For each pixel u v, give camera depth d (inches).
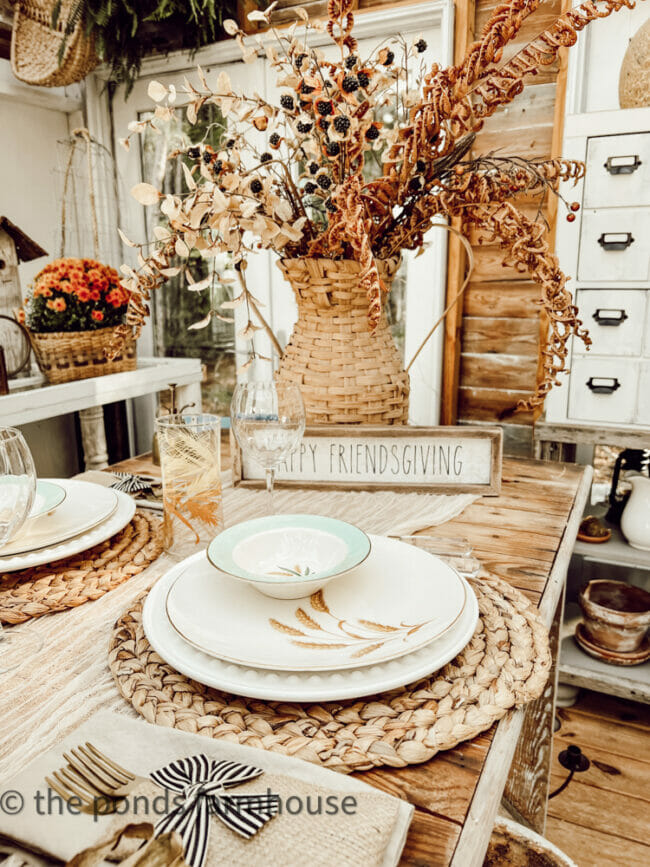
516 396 83.5
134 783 14.5
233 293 98.7
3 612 24.7
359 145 35.5
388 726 17.9
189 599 23.1
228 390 103.0
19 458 24.9
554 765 63.1
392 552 27.8
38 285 73.7
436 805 15.8
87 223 98.7
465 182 37.9
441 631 20.4
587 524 71.7
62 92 94.2
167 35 86.8
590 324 67.2
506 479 46.3
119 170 101.2
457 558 29.3
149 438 108.6
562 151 66.6
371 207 37.6
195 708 18.6
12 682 20.6
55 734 18.0
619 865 51.3
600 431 67.9
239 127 89.1
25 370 77.6
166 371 86.8
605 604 69.6
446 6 74.9
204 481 30.6
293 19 84.0
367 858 12.9
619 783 60.6
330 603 23.4
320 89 34.8
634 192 62.7
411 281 86.9
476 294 83.1
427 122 33.1
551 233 73.7
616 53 73.5
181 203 34.7
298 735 17.6
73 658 22.1
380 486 42.3
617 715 70.9
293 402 33.6
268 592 23.3
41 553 27.9
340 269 38.2
